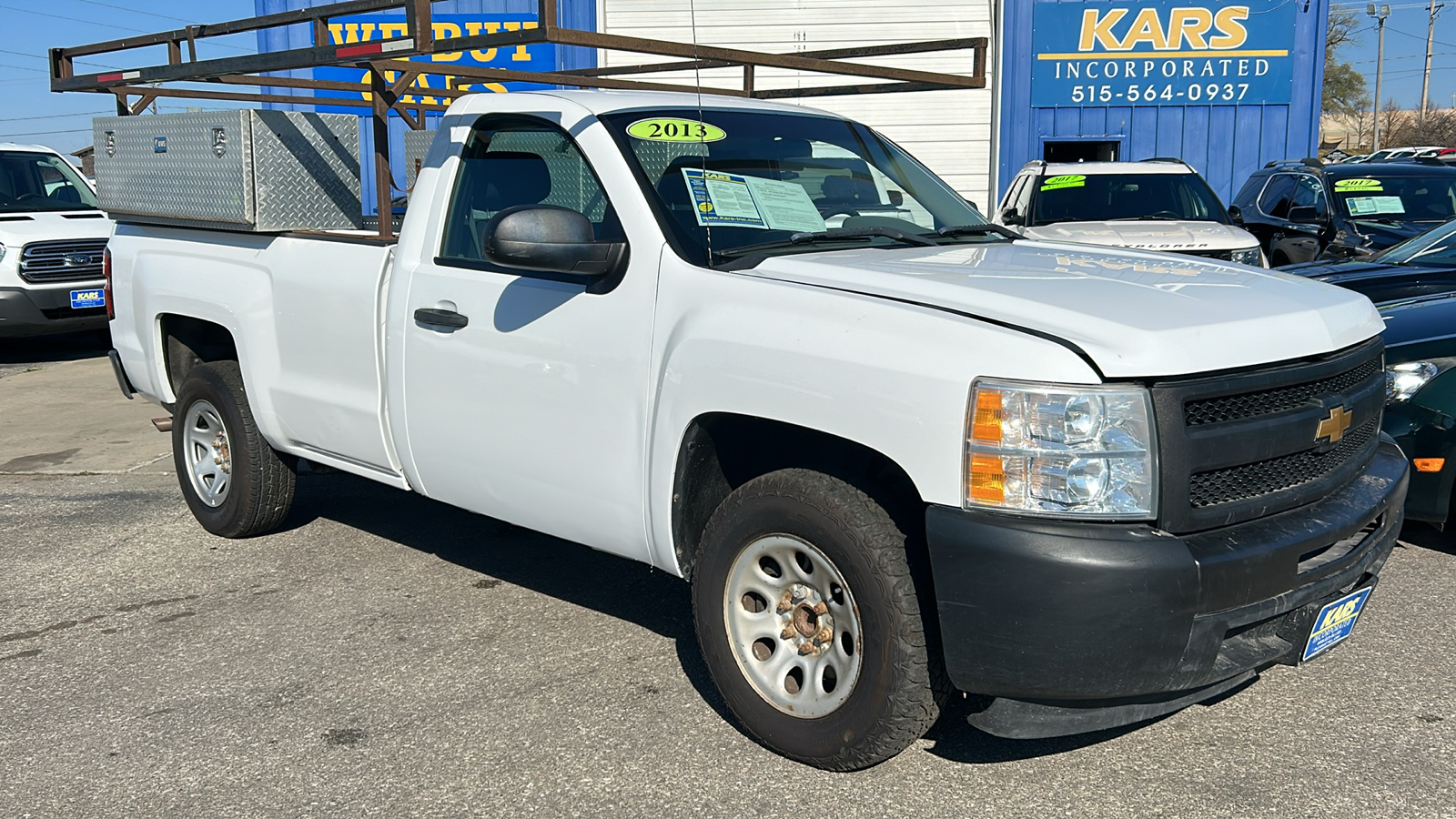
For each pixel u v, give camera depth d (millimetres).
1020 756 3420
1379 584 4719
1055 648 2762
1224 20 15305
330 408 4742
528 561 5305
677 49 4070
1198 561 2764
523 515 4078
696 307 3422
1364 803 3125
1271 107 15484
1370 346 3455
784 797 3215
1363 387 3416
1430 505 4871
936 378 2867
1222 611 2826
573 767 3404
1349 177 10898
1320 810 3096
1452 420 4766
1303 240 10883
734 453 3594
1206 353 2846
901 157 4684
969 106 15602
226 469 5609
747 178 3928
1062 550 2719
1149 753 3426
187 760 3496
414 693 3920
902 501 3154
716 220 3695
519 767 3412
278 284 4945
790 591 3357
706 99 4328
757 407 3193
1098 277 3371
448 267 4211
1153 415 2771
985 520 2805
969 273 3338
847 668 3193
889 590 3012
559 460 3844
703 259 3539
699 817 3125
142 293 5734
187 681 4066
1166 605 2727
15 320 11375
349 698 3895
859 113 15641
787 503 3201
